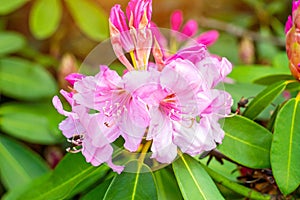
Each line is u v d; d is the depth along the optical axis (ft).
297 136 2.13
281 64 2.98
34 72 3.34
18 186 2.86
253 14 4.79
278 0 4.68
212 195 2.03
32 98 3.32
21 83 3.32
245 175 2.41
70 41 4.25
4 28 4.13
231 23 4.64
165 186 2.21
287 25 2.23
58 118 3.16
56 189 2.24
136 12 1.93
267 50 4.25
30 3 4.10
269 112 2.55
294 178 2.10
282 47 4.37
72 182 2.23
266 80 2.58
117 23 1.94
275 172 2.10
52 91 3.33
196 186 2.03
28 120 3.22
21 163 3.09
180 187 2.02
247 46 3.82
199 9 4.65
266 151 2.15
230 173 2.58
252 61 3.96
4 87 3.31
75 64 3.30
